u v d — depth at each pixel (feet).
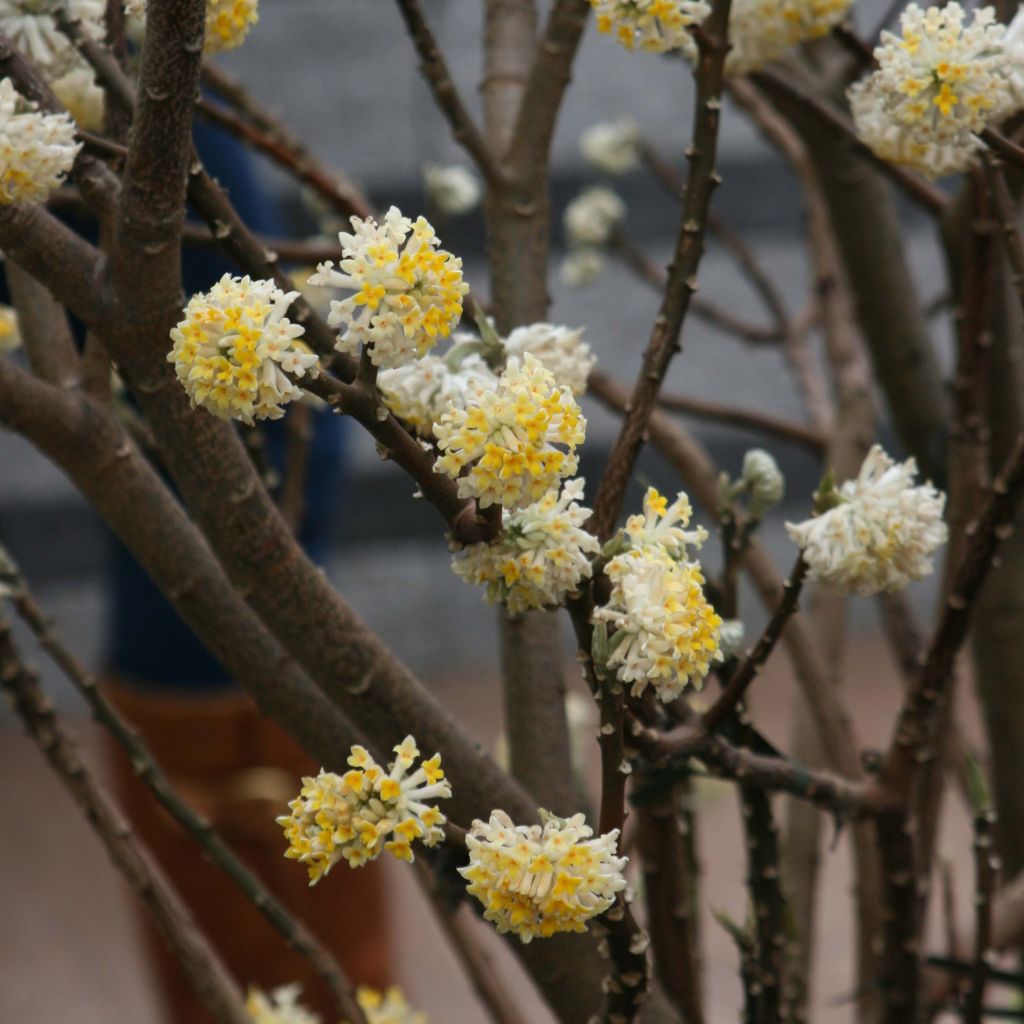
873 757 4.20
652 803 4.08
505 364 3.77
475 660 22.02
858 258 5.84
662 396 6.86
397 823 3.33
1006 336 5.23
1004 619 5.35
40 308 4.07
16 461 20.48
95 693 4.25
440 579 21.66
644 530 3.53
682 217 3.82
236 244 3.67
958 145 3.76
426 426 3.67
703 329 21.50
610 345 21.39
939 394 6.02
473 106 20.93
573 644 12.93
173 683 7.87
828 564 3.68
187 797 7.90
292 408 5.48
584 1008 4.08
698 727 3.74
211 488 3.80
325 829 3.33
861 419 6.34
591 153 9.59
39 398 3.96
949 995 4.82
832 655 6.02
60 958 15.28
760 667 3.70
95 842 17.54
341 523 21.30
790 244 21.57
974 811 4.10
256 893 4.28
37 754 19.74
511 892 3.34
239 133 5.03
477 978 5.00
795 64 5.59
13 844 17.54
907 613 5.72
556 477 3.36
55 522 20.59
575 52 4.42
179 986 8.22
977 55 3.72
